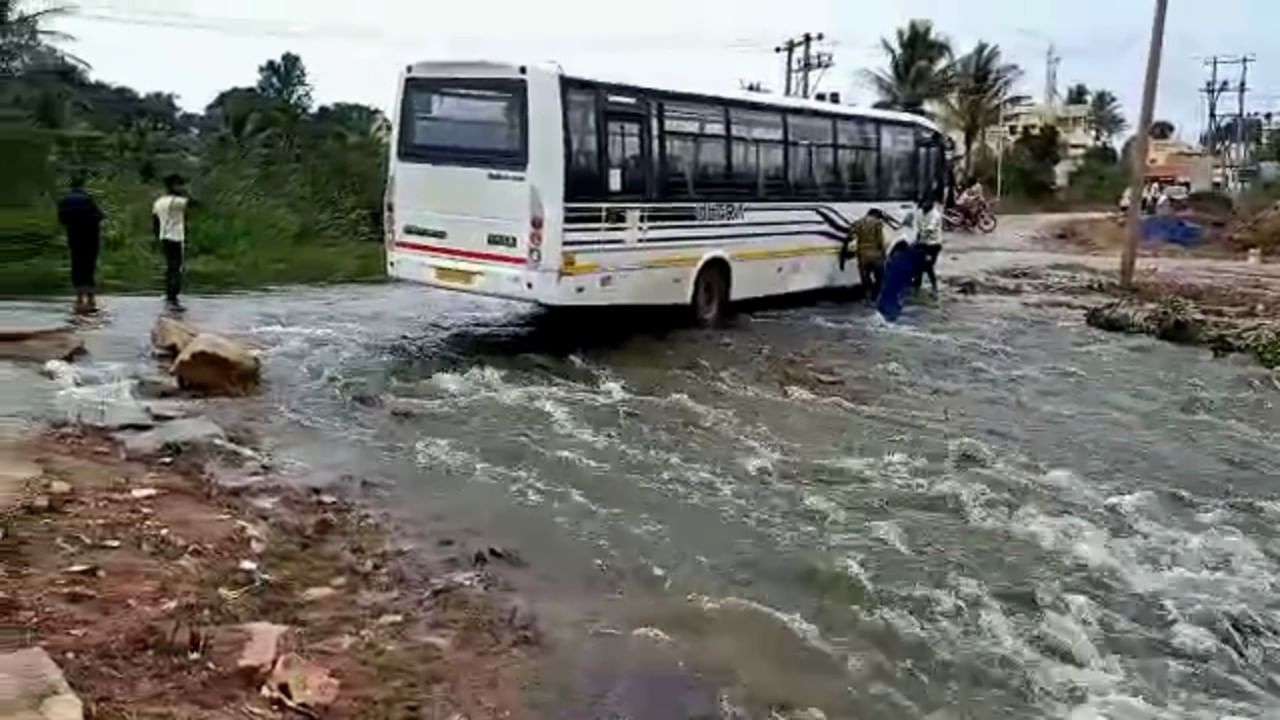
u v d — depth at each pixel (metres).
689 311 17.23
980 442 11.87
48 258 22.22
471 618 6.71
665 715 5.74
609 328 17.38
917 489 9.98
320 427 10.98
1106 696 6.40
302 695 5.41
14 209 25.72
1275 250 39.62
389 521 8.41
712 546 8.28
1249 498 10.41
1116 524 9.39
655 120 15.61
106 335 14.88
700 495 9.48
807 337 17.67
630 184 15.25
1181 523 9.55
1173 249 41.28
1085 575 8.16
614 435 11.24
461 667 6.05
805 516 9.09
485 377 13.49
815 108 19.25
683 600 7.25
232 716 5.13
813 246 19.59
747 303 20.47
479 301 19.77
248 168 29.38
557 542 8.18
